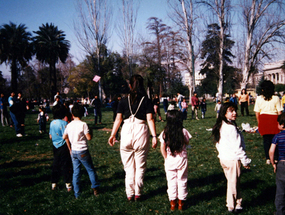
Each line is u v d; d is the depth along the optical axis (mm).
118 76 64625
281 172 2945
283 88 56375
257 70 25828
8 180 5098
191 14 26172
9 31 36938
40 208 3824
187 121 13820
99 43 36219
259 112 5066
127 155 3746
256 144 7352
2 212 3703
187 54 27578
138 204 3742
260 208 3490
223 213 3379
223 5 24594
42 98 63750
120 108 3781
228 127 3262
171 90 49188
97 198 4031
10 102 10125
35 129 12445
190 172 5145
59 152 4379
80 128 3973
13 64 37875
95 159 6523
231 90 54750
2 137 10031
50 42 42500
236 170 3227
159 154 6734
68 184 4418
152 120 3676
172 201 3527
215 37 26062
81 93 66438
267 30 22812
